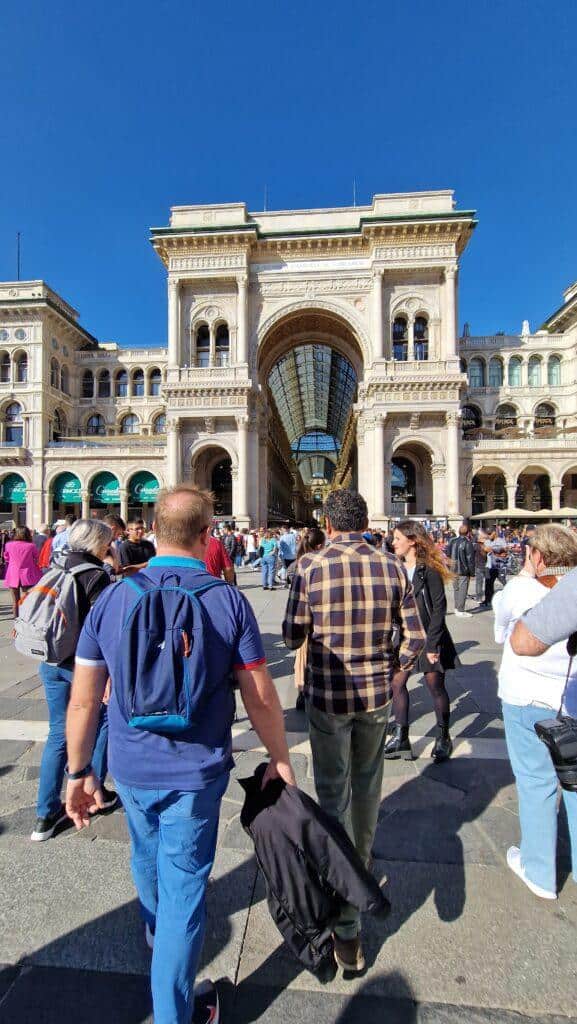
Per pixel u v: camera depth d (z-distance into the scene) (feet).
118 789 7.00
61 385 164.45
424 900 9.76
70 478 144.36
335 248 116.16
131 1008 7.59
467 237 112.88
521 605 10.39
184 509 7.47
